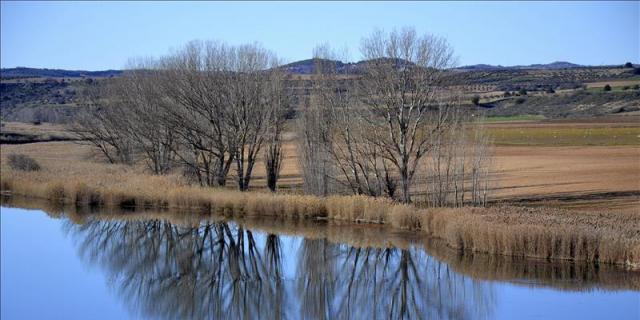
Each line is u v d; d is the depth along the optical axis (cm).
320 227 4903
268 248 4406
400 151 4956
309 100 5475
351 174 5531
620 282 3344
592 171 6050
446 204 4859
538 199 4953
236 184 6494
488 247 3881
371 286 3759
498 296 3212
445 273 3619
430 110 4947
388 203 4909
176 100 5978
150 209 5750
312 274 4025
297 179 6681
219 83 5906
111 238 4900
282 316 3403
